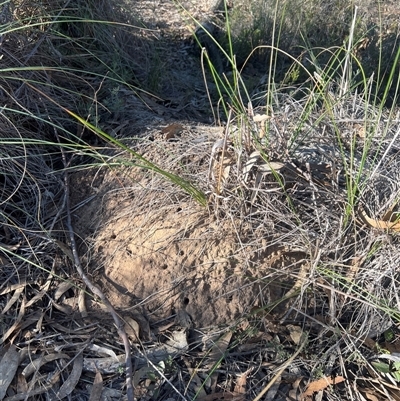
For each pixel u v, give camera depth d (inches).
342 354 37.4
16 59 48.7
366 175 42.4
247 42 77.3
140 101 58.5
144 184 44.2
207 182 40.5
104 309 39.0
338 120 46.3
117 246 41.6
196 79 72.0
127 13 69.3
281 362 37.0
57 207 45.1
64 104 52.3
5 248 41.4
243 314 38.4
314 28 78.6
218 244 39.4
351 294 38.5
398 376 36.3
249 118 42.6
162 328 38.3
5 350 36.6
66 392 35.4
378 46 73.9
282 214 39.8
